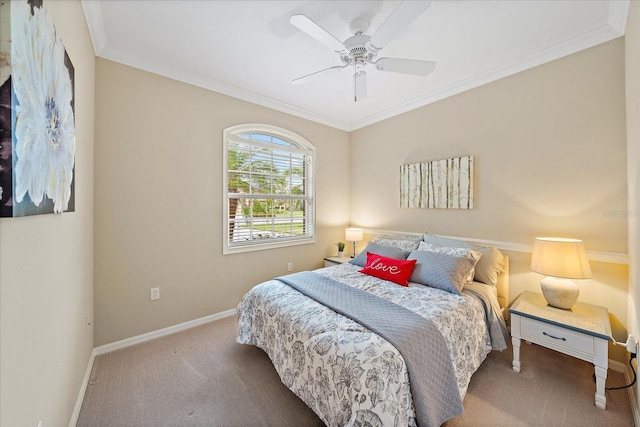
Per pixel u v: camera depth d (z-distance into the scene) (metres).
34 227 0.90
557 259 1.84
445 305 1.75
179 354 2.12
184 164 2.55
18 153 0.72
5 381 0.71
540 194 2.25
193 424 1.46
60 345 1.19
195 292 2.65
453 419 1.47
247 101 3.00
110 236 2.16
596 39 1.93
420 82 2.71
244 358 2.07
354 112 3.59
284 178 3.46
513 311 1.88
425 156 3.12
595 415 1.49
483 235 2.62
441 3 1.64
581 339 1.60
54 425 1.11
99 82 2.09
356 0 1.63
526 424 1.44
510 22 1.82
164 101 2.42
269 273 3.26
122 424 1.45
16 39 0.71
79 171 1.55
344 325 1.47
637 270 1.48
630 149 1.67
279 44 2.09
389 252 2.68
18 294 0.79
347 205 4.15
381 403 1.12
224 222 2.84
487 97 2.56
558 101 2.14
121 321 2.22
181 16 1.77
